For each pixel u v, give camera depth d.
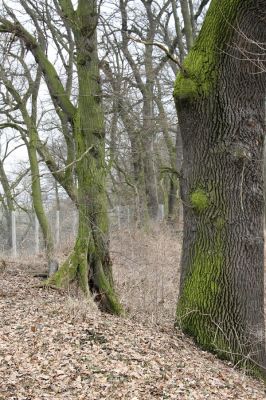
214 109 7.51
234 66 7.36
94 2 9.41
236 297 7.61
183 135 7.98
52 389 5.66
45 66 10.41
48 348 6.68
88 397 5.55
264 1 6.89
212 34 7.40
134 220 19.41
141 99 14.65
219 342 7.63
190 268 7.96
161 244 15.50
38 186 12.73
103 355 6.63
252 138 7.56
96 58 9.67
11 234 17.86
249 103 7.53
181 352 7.32
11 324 7.54
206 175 7.68
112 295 9.45
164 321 8.77
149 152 19.17
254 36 7.21
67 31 12.33
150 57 15.88
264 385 7.25
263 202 7.77
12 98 13.58
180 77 7.70
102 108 9.84
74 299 8.85
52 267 11.55
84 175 9.77
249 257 7.64
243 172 7.49
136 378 6.10
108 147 12.07
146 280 10.55
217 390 6.24
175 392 5.88
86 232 9.82
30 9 12.05
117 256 13.22
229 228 7.60
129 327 8.06
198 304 7.80
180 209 25.33
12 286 10.28
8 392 5.50
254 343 7.62
